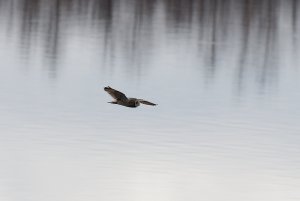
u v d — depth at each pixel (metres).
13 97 48.00
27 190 33.16
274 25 77.56
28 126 42.03
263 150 39.31
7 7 81.19
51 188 33.31
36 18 75.69
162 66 58.06
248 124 43.91
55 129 41.78
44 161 36.78
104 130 41.91
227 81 54.25
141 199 32.31
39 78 53.03
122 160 37.16
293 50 66.50
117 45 65.12
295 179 35.28
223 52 64.38
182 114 45.53
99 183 34.09
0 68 55.28
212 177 35.38
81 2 86.88
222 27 75.38
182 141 40.31
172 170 35.94
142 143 39.91
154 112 45.62
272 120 44.94
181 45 66.38
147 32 71.31
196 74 55.97
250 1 92.38
